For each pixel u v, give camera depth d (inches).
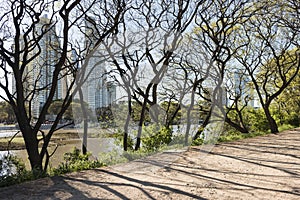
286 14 684.1
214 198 183.3
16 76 290.4
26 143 294.0
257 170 272.5
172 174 250.1
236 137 585.9
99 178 236.7
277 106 979.9
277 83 909.2
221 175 249.9
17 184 222.7
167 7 416.5
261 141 518.0
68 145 331.0
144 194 191.9
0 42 287.6
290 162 313.4
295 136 605.6
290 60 858.8
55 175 252.5
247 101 800.9
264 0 629.0
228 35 680.4
